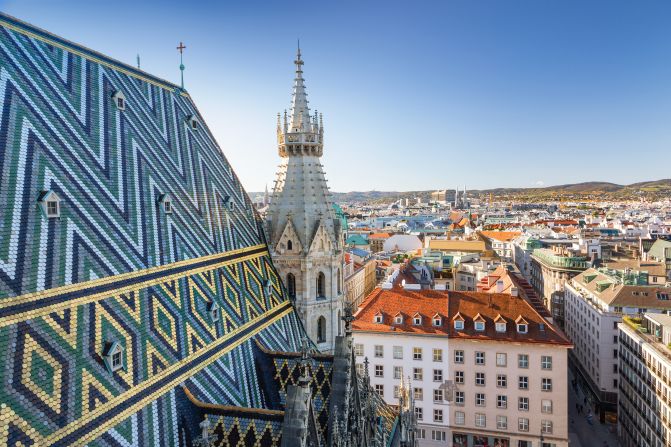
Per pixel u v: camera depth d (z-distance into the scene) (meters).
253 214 65.81
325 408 41.53
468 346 92.50
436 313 96.06
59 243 31.09
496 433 91.50
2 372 24.47
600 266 163.38
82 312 30.66
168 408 33.44
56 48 40.41
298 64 68.38
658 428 83.06
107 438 28.27
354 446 38.53
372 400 46.59
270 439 32.91
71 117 38.00
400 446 54.31
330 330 65.75
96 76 44.16
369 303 101.75
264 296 55.75
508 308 94.56
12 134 31.39
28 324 26.92
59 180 33.44
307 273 63.00
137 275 36.84
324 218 65.94
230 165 66.31
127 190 40.31
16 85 33.91
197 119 61.25
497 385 91.44
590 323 123.38
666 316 93.50
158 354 35.03
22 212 29.47
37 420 25.00
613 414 112.81
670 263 160.00
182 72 62.94
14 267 27.55
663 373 81.06
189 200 49.62
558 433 88.56
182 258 43.44
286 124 66.06
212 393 38.22
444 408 93.81
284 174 66.19
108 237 35.62
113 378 30.53
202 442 29.58
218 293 46.53
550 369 88.62
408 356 95.19
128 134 44.38
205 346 40.34
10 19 36.38
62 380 27.22
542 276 189.62
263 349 47.56
